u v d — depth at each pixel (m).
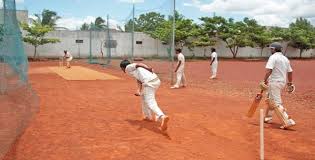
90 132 7.93
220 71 29.34
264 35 55.91
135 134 7.88
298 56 63.53
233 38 53.41
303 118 10.12
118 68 29.61
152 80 8.20
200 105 11.82
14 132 7.38
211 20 52.97
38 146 6.85
